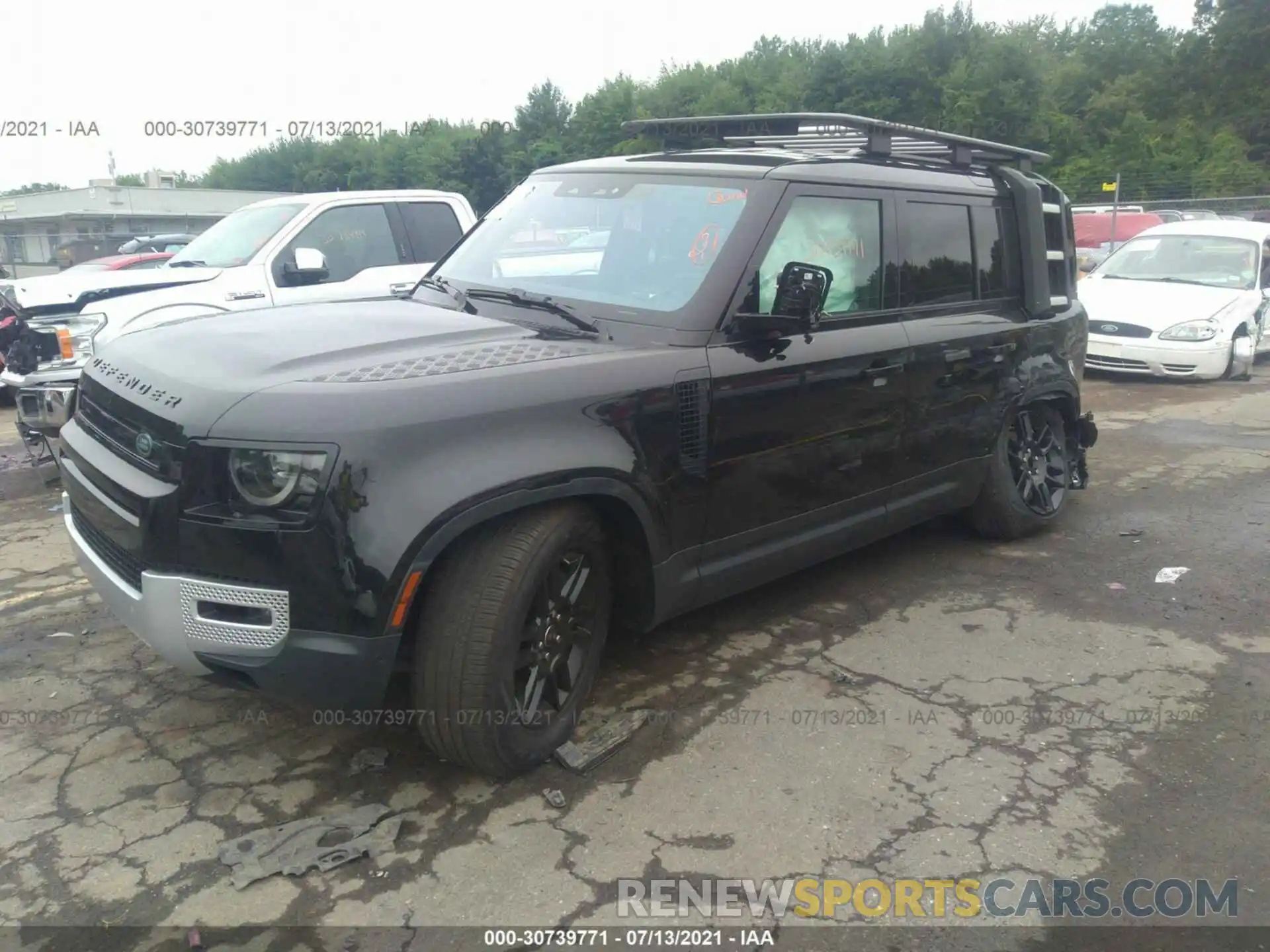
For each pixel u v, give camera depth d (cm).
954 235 480
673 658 408
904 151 514
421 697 297
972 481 506
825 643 424
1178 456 769
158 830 291
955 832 298
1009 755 340
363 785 315
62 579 486
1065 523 597
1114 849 292
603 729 346
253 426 271
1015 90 5716
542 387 306
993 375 499
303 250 732
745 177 393
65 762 325
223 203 4116
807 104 5962
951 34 5959
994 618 453
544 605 315
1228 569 517
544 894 268
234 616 279
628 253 391
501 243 434
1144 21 8200
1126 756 340
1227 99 6334
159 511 279
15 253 2878
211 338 330
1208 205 2884
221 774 320
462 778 320
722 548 372
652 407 333
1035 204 531
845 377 405
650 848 288
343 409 273
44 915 257
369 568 269
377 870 276
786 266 357
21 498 638
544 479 297
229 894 265
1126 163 5047
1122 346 1108
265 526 270
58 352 645
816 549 417
